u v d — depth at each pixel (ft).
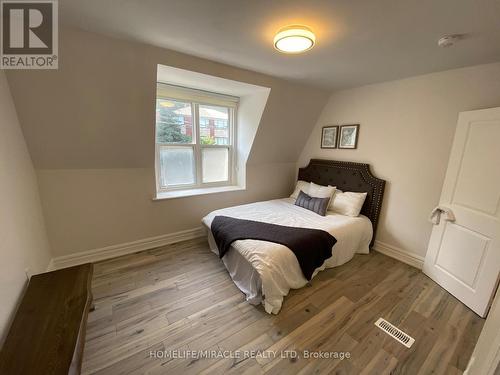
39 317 4.09
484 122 6.22
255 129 10.68
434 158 7.89
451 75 7.27
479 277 6.16
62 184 7.47
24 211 5.74
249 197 12.37
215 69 7.43
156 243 9.64
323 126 11.71
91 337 5.19
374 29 4.99
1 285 4.00
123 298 6.48
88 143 7.24
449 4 4.02
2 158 4.82
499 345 2.39
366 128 9.82
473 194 6.49
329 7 4.23
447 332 5.55
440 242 7.50
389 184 9.23
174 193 10.33
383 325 5.73
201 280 7.39
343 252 8.41
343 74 8.20
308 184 11.88
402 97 8.52
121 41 5.74
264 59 6.96
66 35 5.17
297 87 9.71
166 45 6.04
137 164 8.62
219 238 7.79
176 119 10.18
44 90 5.76
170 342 5.13
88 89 6.22
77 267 5.75
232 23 4.89
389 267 8.50
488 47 5.60
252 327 5.59
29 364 3.24
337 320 5.86
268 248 6.53
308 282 7.38
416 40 5.45
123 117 7.20
